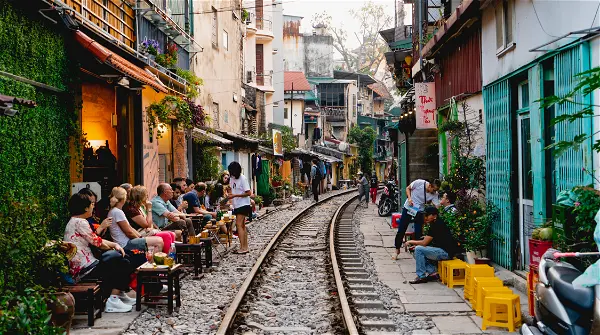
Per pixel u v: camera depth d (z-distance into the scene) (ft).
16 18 30.22
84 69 40.11
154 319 27.04
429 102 55.47
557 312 17.42
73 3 38.78
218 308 29.58
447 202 40.27
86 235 27.22
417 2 70.08
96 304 26.30
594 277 16.34
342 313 27.84
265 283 36.14
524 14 32.09
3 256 21.04
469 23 42.60
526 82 33.73
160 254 28.99
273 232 62.49
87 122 51.06
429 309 28.86
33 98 31.07
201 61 80.12
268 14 146.20
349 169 226.38
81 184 37.19
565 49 26.86
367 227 69.97
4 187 28.35
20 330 18.48
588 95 25.05
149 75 43.93
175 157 65.67
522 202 34.12
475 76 42.57
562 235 24.03
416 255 35.76
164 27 58.13
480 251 38.73
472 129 42.37
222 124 92.63
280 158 133.49
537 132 30.37
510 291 26.20
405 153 75.72
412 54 75.05
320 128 201.16
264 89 143.43
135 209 36.32
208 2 84.48
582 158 25.44
